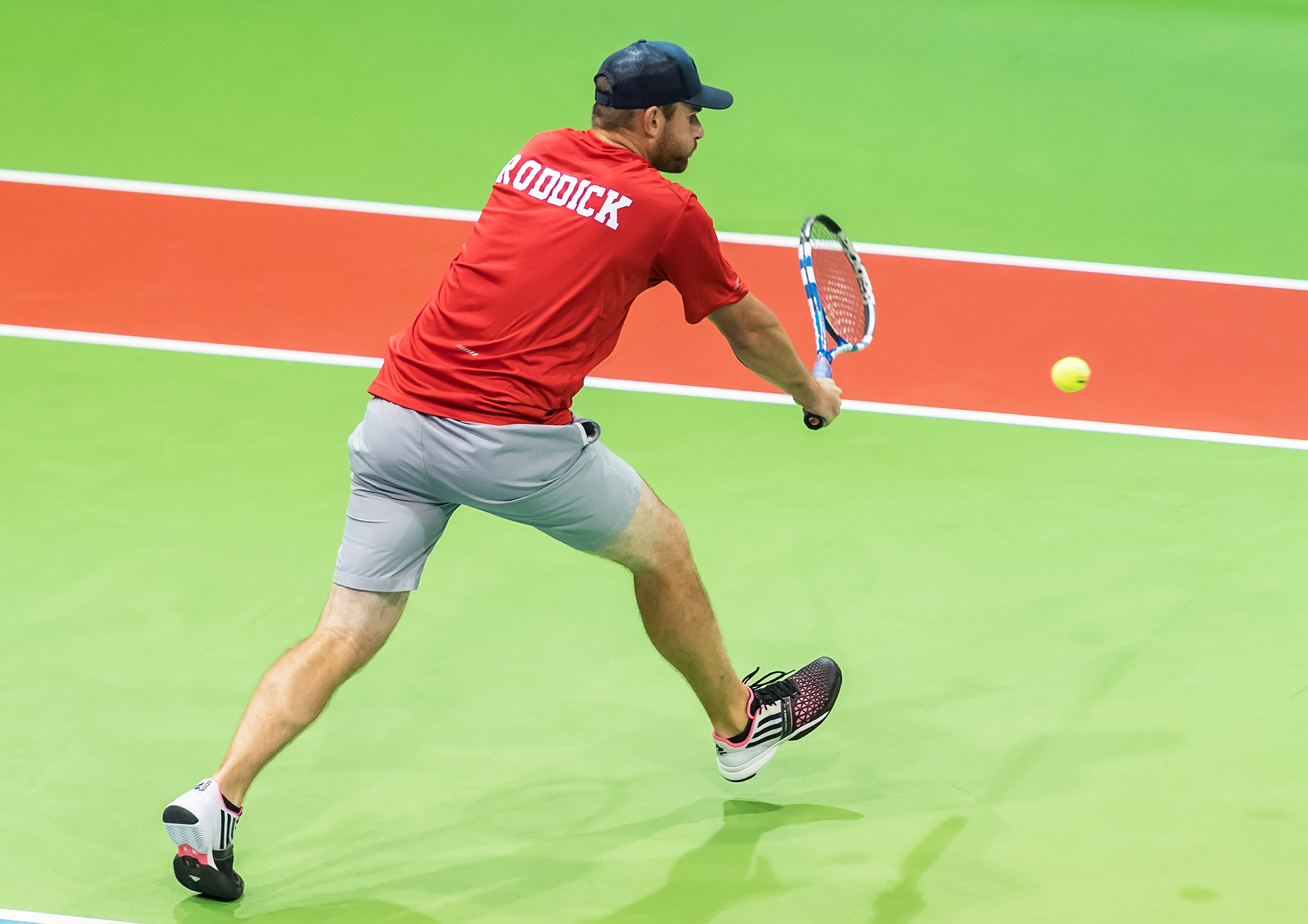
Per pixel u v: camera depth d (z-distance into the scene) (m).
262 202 32.56
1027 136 36.69
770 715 16.64
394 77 39.53
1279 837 15.91
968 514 22.23
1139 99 38.88
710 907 15.06
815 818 16.42
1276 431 24.53
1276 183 34.22
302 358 26.83
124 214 31.78
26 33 41.22
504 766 17.25
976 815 16.41
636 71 14.80
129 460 23.50
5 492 22.47
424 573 20.77
